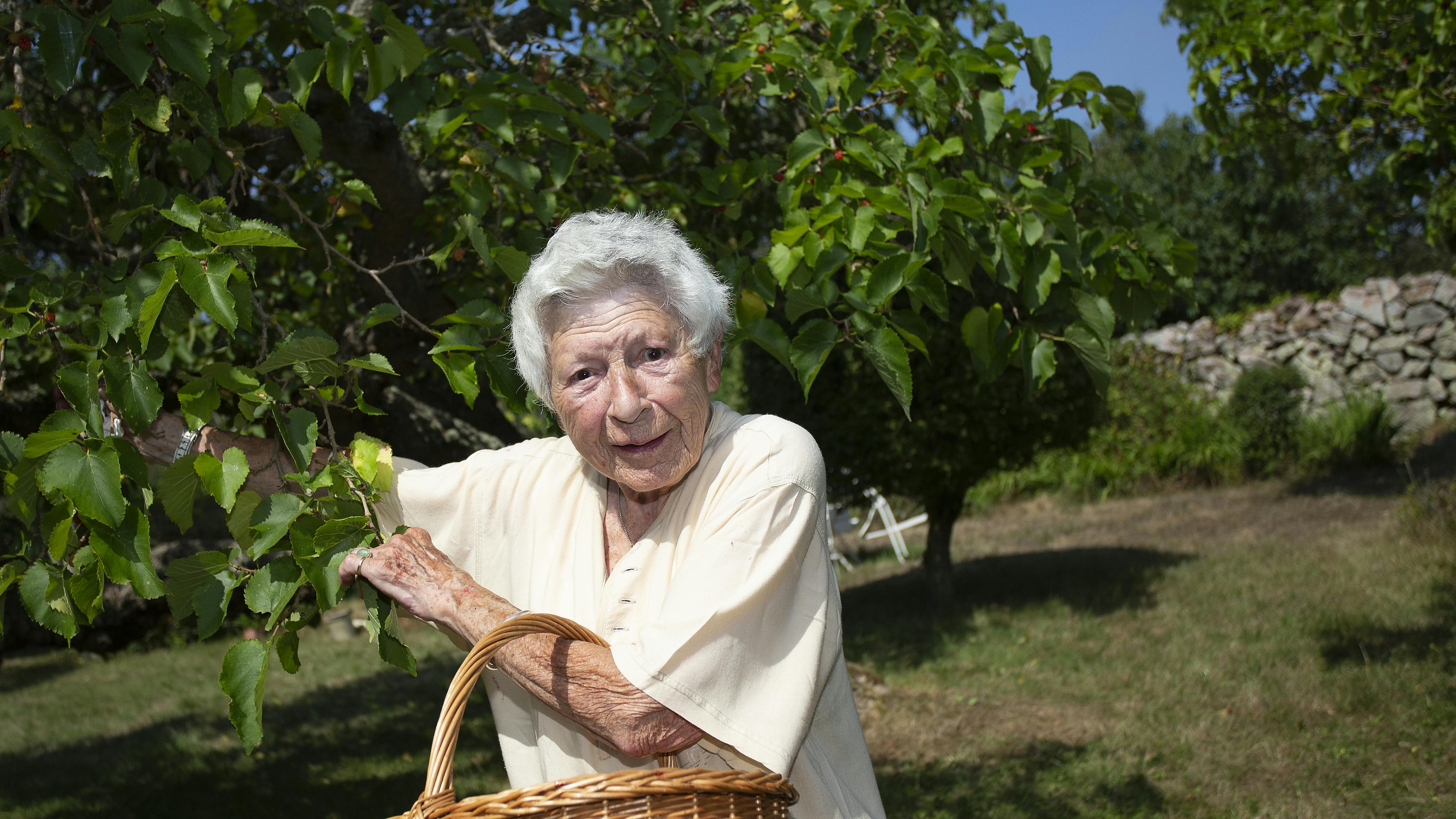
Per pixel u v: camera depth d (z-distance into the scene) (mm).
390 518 1562
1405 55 5047
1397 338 12773
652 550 1335
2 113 1486
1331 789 4188
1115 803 4262
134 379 1352
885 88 2447
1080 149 2434
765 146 3926
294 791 5441
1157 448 13156
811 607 1271
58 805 5539
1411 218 11352
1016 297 2738
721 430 1377
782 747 1179
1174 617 7234
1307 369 13234
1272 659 5902
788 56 2328
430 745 6184
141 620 10766
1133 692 5727
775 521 1242
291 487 1584
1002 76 2381
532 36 2758
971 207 1942
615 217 1304
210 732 7055
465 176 2260
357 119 2643
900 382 1832
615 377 1248
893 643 7547
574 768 1387
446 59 2324
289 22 2203
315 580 1343
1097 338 2070
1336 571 7711
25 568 1414
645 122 3152
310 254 3205
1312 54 4902
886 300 1885
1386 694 5078
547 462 1508
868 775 1419
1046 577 9148
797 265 2025
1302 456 12492
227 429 1924
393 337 3115
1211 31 5348
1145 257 2408
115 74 2787
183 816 5168
